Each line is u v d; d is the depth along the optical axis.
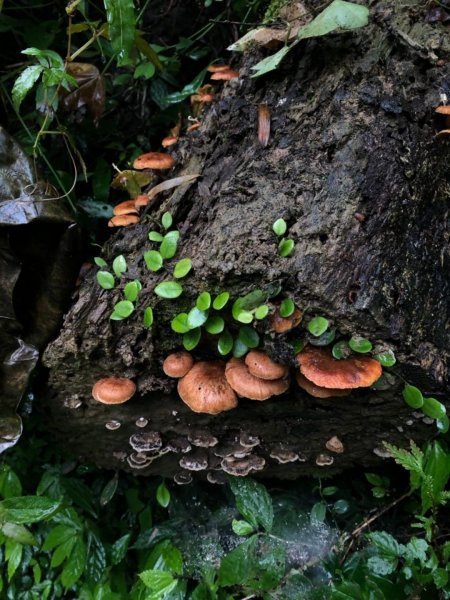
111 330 0.44
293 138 0.44
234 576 0.46
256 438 0.49
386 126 0.42
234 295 0.40
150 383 0.46
